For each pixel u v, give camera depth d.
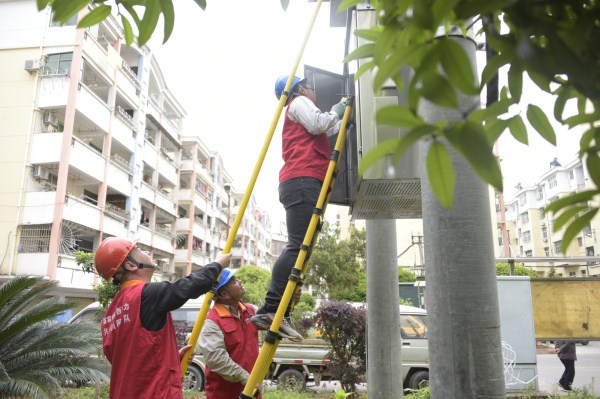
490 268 2.69
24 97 21.42
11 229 20.11
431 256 2.76
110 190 25.77
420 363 10.14
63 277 20.23
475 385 2.53
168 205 33.66
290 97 3.79
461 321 2.60
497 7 0.90
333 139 4.54
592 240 45.12
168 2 1.51
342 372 9.65
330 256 25.58
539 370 17.11
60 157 20.70
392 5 1.05
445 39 0.90
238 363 4.04
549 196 57.84
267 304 3.34
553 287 10.66
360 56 1.26
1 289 7.36
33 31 22.14
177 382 2.90
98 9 1.61
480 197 2.73
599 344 33.41
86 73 23.75
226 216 52.12
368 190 3.59
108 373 7.98
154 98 32.06
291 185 3.48
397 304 5.07
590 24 0.91
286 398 8.97
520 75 1.09
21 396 7.09
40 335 8.00
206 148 43.72
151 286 2.93
